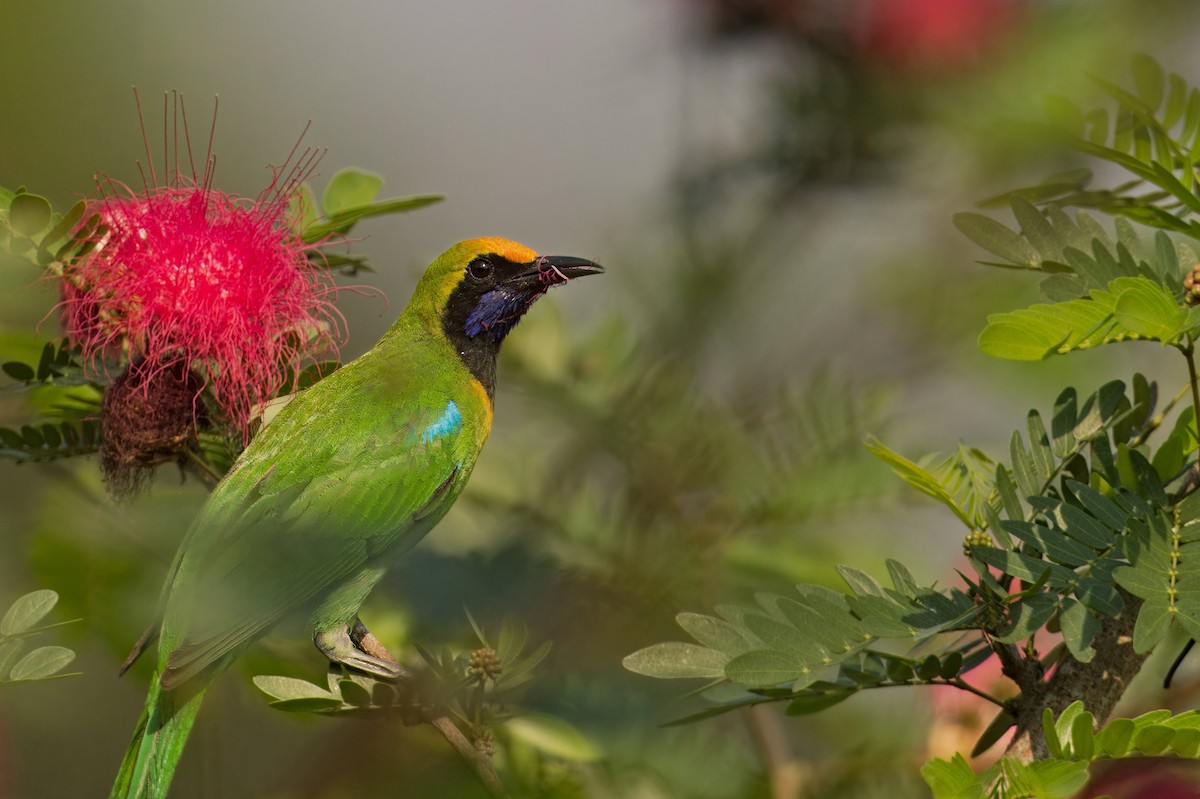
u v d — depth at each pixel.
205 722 10.96
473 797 9.35
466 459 10.75
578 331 10.85
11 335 10.38
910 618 6.68
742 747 9.44
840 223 12.29
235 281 9.53
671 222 11.90
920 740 9.53
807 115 11.31
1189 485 6.88
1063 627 6.21
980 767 9.09
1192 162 7.66
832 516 9.89
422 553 10.47
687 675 6.89
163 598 9.62
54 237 9.05
